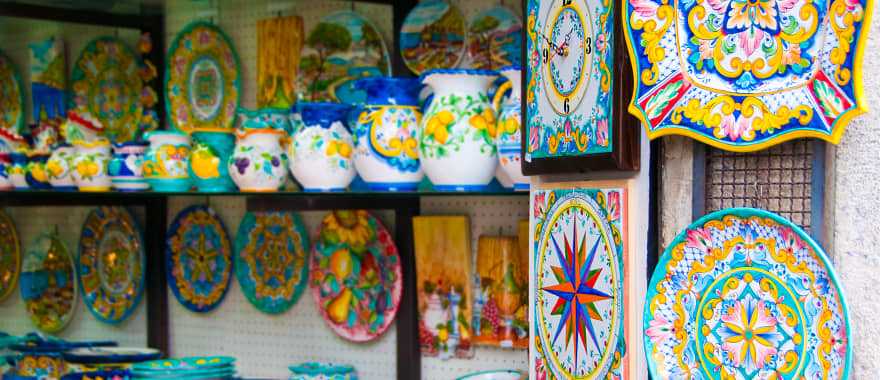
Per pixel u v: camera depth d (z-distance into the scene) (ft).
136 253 10.46
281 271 9.27
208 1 9.74
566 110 5.48
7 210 11.86
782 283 4.45
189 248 10.07
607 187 5.17
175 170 8.27
